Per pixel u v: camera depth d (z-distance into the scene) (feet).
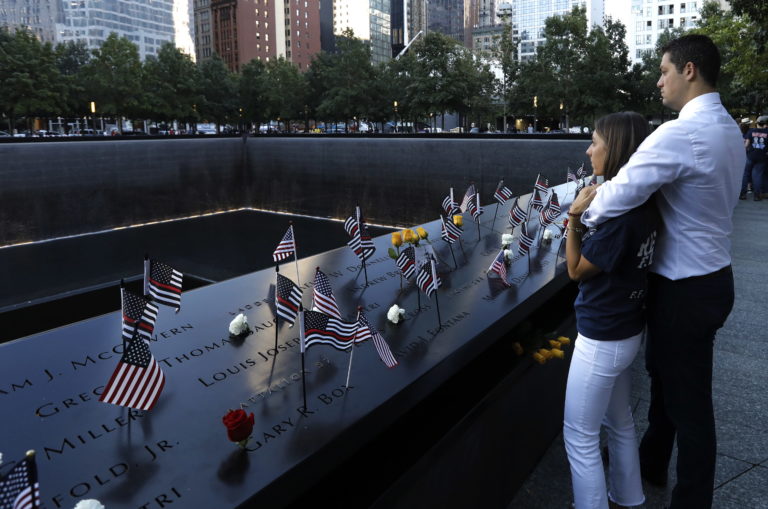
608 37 129.90
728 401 12.75
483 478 9.07
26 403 6.86
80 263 78.59
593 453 7.99
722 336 16.39
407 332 9.25
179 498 5.28
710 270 7.10
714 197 6.89
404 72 160.45
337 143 92.63
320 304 8.41
